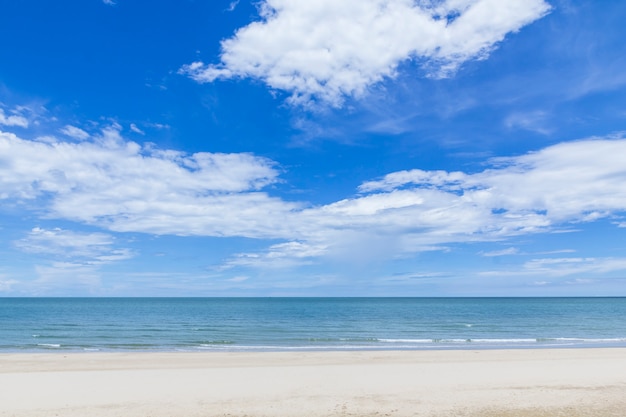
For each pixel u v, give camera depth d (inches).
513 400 529.3
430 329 2064.5
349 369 751.1
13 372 741.9
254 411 487.2
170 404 514.0
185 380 650.2
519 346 1293.1
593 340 1502.2
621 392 568.7
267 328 2128.4
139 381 642.2
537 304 6530.5
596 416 460.8
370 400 530.6
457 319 2903.5
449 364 817.5
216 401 527.8
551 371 728.3
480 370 740.7
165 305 6008.9
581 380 647.8
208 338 1612.9
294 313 3794.3
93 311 4069.9
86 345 1347.2
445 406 503.5
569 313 3725.4
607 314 3535.9
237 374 700.0
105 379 656.4
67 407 500.7
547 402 519.5
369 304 6707.7
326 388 595.5
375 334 1803.6
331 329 2064.5
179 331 1946.4
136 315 3393.2
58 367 818.8
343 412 481.7
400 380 650.2
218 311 4151.1
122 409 494.0
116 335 1748.3
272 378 666.2
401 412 481.4
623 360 868.6
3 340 1556.3
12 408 496.4
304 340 1518.2
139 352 1122.7
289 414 476.1
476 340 1499.8
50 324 2405.3
